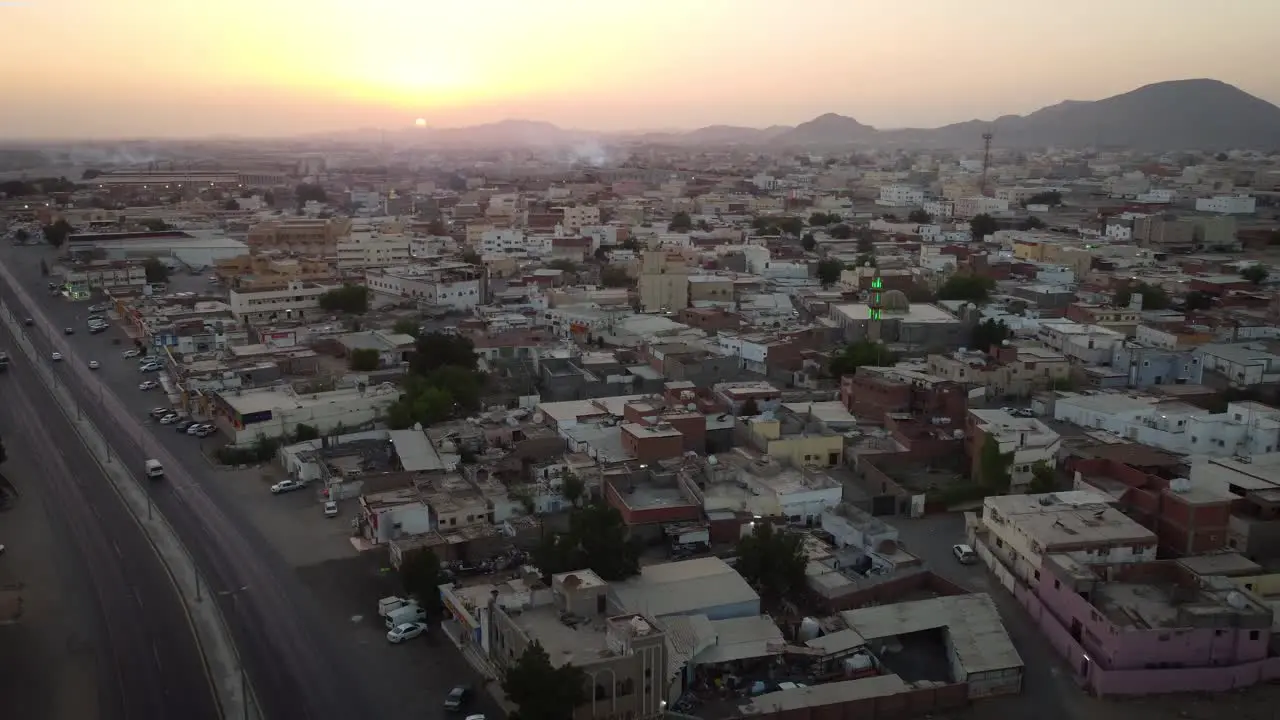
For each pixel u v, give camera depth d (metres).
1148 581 95.50
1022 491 125.56
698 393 155.12
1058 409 152.50
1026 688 86.00
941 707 82.69
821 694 81.25
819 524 117.12
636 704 77.00
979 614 94.12
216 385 161.62
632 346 199.75
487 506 115.94
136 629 96.94
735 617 92.69
